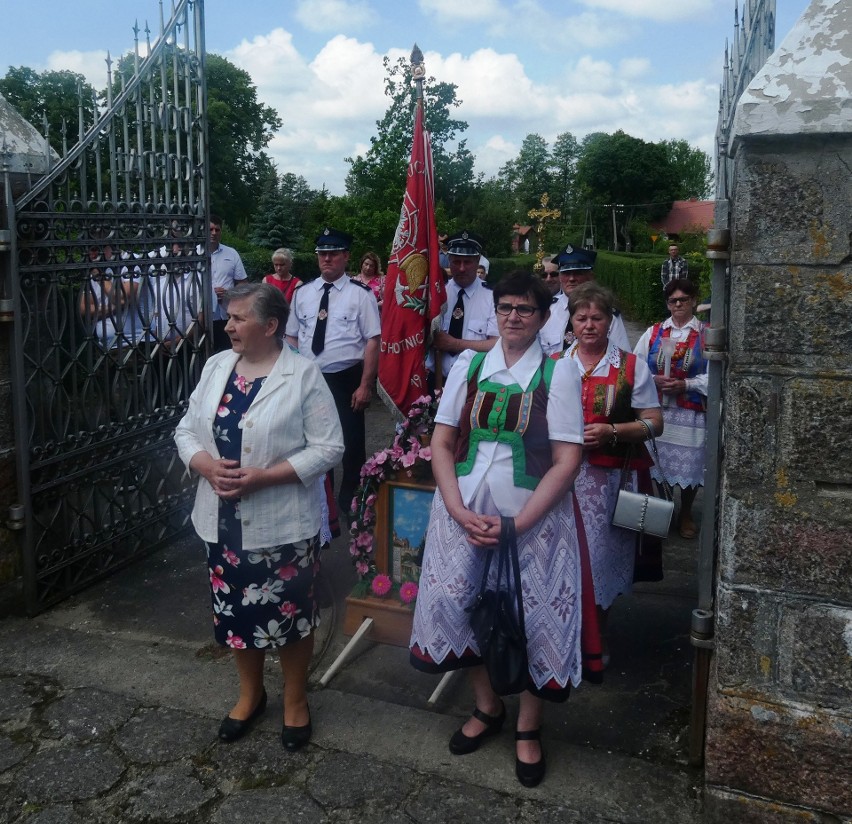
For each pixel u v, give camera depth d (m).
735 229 2.36
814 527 2.38
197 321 5.19
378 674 3.61
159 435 4.93
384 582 3.77
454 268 5.38
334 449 2.99
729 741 2.53
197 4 4.96
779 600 2.44
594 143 63.84
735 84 2.77
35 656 3.75
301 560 2.97
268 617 2.94
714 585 2.93
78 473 4.32
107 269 4.50
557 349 5.11
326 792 2.85
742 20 2.94
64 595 4.30
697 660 2.89
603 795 2.83
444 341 5.20
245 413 2.91
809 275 2.31
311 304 5.44
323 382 3.05
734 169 2.41
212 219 7.38
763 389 2.38
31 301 4.01
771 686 2.48
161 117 4.74
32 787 2.88
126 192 4.48
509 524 2.69
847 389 2.31
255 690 3.19
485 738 3.11
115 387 4.55
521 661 2.67
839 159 2.25
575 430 2.78
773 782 2.50
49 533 4.24
